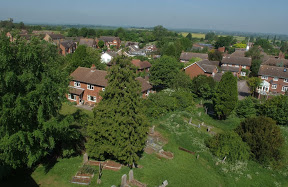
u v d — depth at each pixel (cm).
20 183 1667
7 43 1507
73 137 1953
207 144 2581
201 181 1956
